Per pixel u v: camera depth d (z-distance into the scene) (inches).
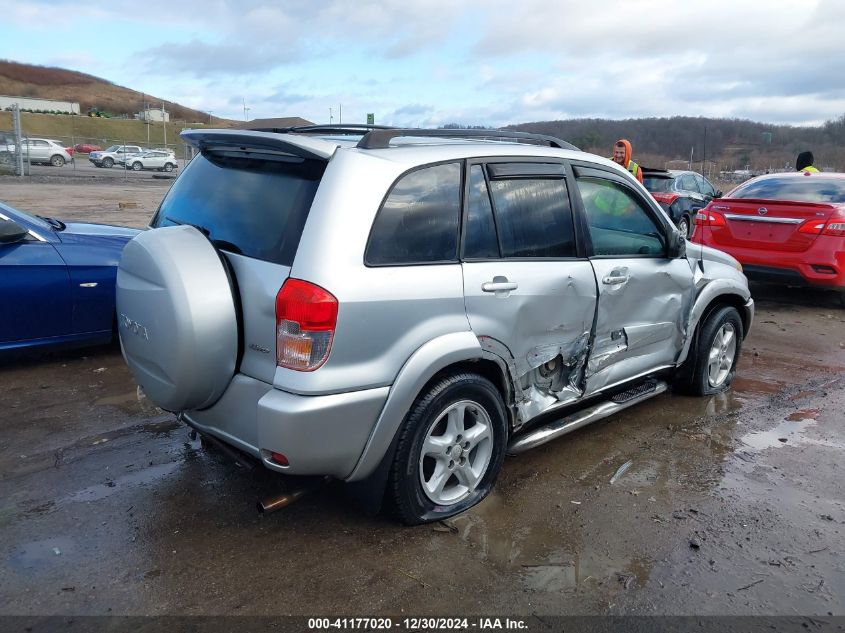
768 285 403.5
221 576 115.1
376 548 124.0
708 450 171.8
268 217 120.5
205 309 115.0
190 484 145.6
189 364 115.6
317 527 130.4
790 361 251.1
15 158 1157.1
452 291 124.7
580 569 120.2
